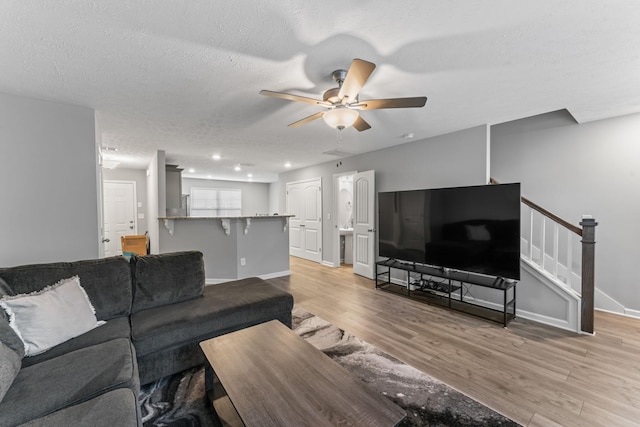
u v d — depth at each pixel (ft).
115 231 21.71
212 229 15.44
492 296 11.27
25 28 5.04
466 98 8.51
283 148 15.28
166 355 6.52
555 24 5.09
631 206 10.41
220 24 5.03
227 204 31.58
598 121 11.02
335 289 14.02
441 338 8.67
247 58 6.18
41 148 8.40
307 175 22.07
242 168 22.94
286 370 4.78
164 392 6.24
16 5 4.43
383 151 15.44
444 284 12.23
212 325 7.07
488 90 7.93
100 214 9.99
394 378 6.66
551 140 12.15
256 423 3.63
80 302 6.29
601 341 8.46
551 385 6.38
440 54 6.08
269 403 3.99
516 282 10.19
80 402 3.99
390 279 15.21
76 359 4.87
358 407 3.93
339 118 6.89
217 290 9.05
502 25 5.12
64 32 5.19
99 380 4.35
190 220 15.19
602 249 11.03
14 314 5.24
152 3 4.48
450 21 5.00
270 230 16.75
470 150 11.59
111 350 5.21
